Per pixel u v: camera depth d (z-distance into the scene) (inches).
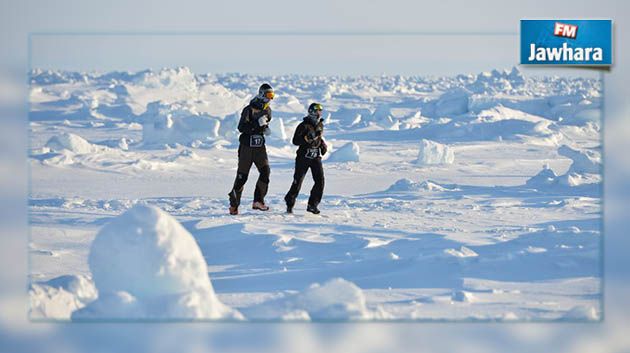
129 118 7135.8
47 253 1284.4
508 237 1359.5
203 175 2965.1
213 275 1152.8
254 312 837.8
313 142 1710.1
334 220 1630.2
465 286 1020.5
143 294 839.7
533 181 2586.1
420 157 3572.8
